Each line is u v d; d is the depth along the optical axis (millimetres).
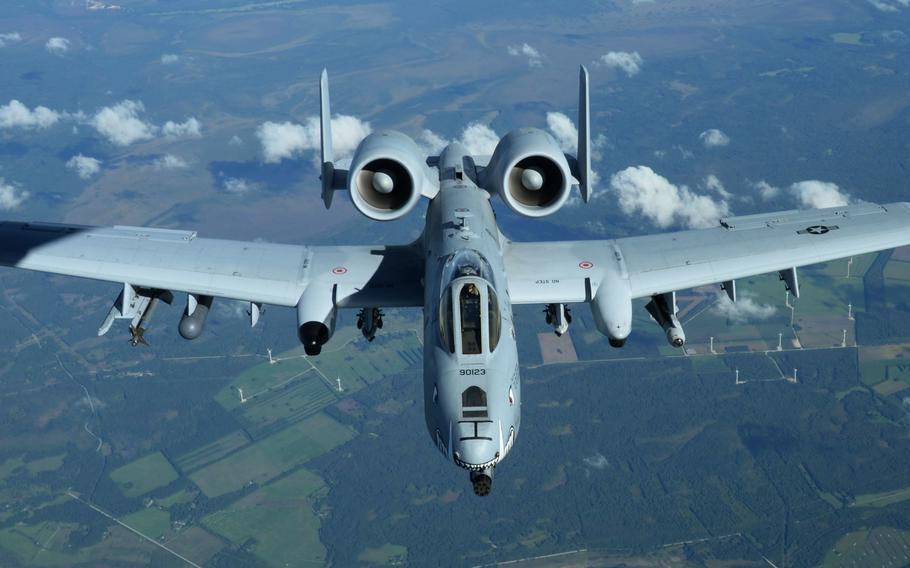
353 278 18250
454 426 12922
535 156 17938
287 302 17984
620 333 17656
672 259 19094
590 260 18938
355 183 17562
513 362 14297
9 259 18844
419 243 19516
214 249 19266
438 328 14203
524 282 18219
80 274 18484
